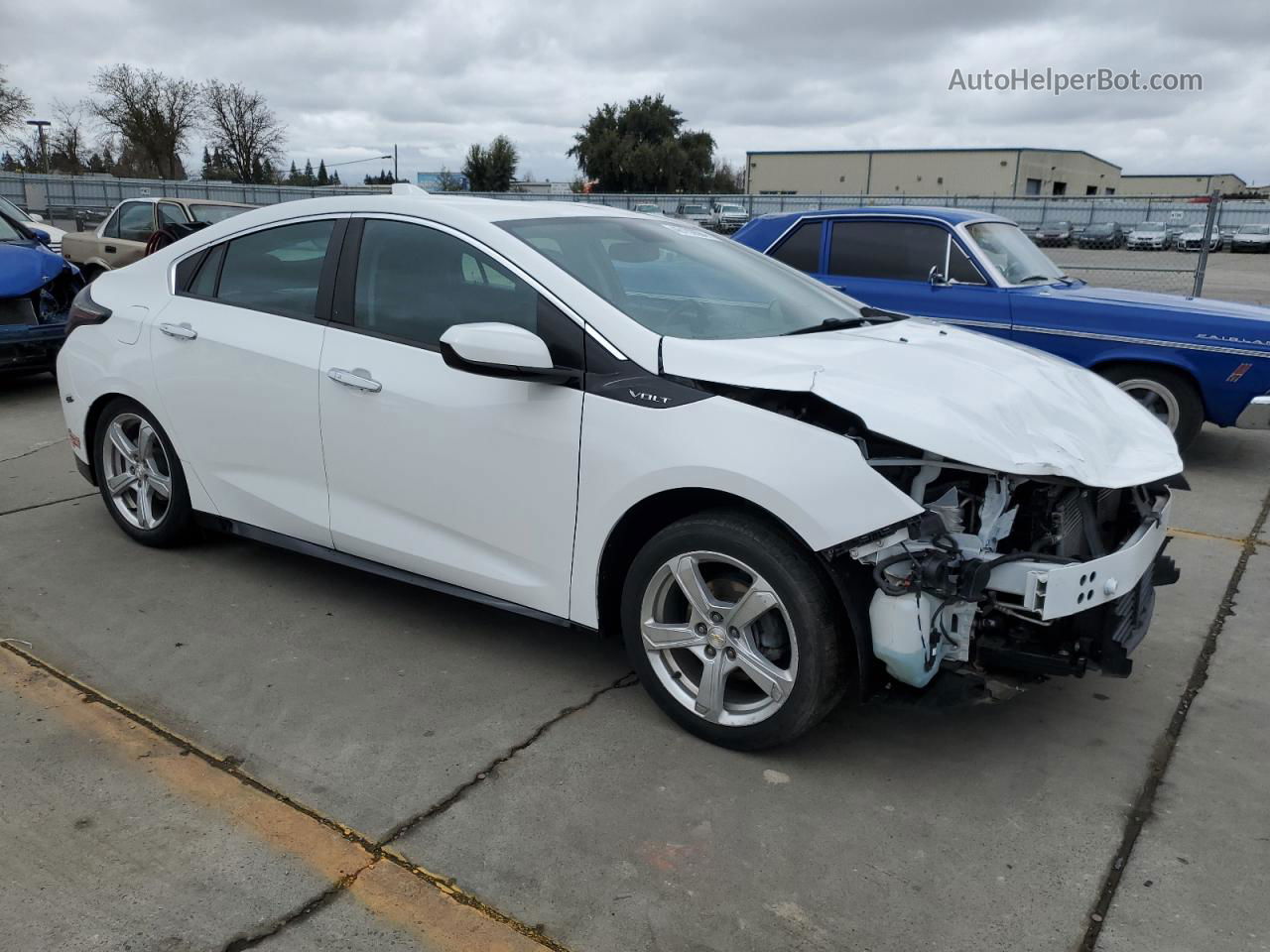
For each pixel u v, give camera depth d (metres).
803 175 71.44
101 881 2.40
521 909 2.35
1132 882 2.48
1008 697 3.42
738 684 3.15
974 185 67.50
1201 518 5.54
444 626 3.89
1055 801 2.82
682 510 3.10
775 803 2.78
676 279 3.54
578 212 3.74
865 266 7.32
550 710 3.27
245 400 3.85
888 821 2.71
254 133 55.69
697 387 2.89
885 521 2.56
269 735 3.07
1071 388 3.30
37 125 48.88
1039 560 2.63
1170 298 6.74
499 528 3.27
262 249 3.93
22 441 6.63
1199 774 2.96
